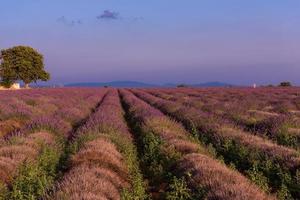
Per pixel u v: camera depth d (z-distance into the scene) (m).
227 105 31.44
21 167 11.76
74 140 16.77
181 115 26.34
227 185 9.68
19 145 14.51
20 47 99.50
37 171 11.45
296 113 26.89
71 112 25.88
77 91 67.00
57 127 19.53
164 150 14.83
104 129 18.14
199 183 10.40
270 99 40.12
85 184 9.45
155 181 12.59
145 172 13.84
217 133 18.27
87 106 33.97
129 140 17.75
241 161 14.52
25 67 97.81
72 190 9.05
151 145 15.60
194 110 26.94
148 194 11.32
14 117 23.91
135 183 11.12
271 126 19.91
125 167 12.99
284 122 19.91
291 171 12.65
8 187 10.68
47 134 17.64
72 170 11.09
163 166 13.66
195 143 16.42
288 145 16.94
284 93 52.38
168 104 33.38
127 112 32.59
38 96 42.94
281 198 10.48
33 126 19.09
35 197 9.35
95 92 66.06
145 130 19.69
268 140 16.88
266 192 10.86
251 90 64.75
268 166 13.04
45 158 13.10
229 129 18.91
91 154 12.62
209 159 12.75
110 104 34.62
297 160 12.98
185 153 14.57
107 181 10.30
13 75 97.31
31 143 15.08
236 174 11.15
